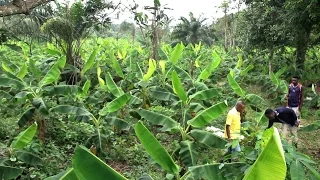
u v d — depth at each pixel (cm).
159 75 1257
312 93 1448
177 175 439
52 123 927
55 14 1377
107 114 805
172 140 923
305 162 420
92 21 1411
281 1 1584
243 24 1834
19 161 614
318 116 1160
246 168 435
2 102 1090
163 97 969
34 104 789
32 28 1032
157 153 416
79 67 1402
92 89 1348
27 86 883
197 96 845
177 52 1357
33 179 636
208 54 2448
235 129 689
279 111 826
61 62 891
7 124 946
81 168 280
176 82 799
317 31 1551
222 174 447
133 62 1535
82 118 780
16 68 1290
